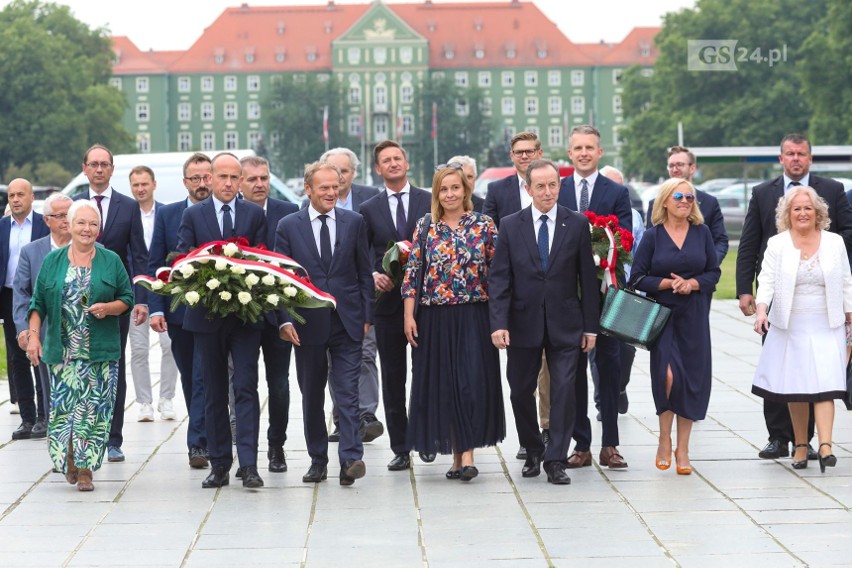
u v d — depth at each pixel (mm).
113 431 11438
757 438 12094
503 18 178250
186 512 9320
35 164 108062
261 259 10039
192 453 11102
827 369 10438
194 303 9672
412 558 7969
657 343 10477
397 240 11305
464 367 10297
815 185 11328
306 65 175000
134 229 11836
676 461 10555
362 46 171375
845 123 71125
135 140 117500
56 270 10414
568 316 10242
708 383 10469
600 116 174250
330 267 10281
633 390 15531
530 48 175750
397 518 9062
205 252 9992
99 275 10414
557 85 174875
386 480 10461
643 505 9352
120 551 8219
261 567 7801
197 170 11594
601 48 181375
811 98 73875
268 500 9719
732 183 45406
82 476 10148
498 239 10273
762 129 88625
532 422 10438
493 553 8055
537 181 10141
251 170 11727
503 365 17562
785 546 8109
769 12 89188
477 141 168625
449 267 10289
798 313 10570
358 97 171250
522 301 10234
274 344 10609
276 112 165875
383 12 171250
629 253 10672
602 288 10648
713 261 10562
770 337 10719
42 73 107250
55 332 10336
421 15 178750
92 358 10336
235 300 9789
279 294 9875
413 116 169375
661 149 93625
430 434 10344
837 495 9570
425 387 10398
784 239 10672
